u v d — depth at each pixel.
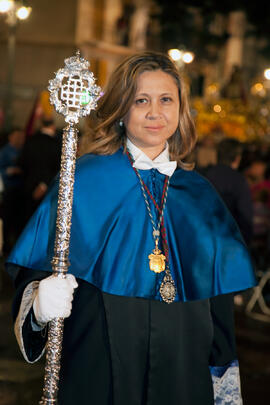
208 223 2.54
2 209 9.72
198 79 17.69
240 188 6.22
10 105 15.10
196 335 2.45
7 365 4.98
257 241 8.09
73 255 2.37
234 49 28.81
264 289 8.20
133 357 2.35
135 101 2.47
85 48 18.75
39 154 9.39
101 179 2.47
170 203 2.53
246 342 6.35
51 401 2.19
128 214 2.45
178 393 2.38
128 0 20.58
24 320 2.27
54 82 2.21
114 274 2.36
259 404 4.77
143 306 2.38
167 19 22.38
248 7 22.95
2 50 18.94
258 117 16.06
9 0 8.18
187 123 2.62
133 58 2.49
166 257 2.44
